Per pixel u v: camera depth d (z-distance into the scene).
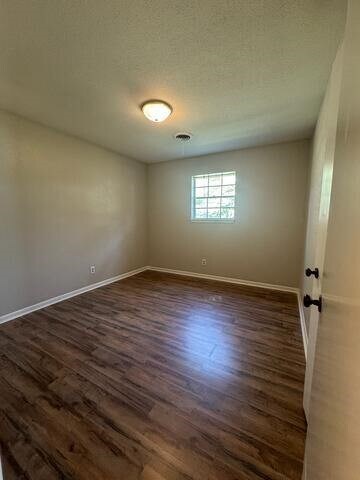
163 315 2.71
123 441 1.22
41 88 1.99
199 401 1.48
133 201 4.41
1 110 2.40
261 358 1.92
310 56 1.56
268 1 1.19
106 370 1.76
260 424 1.32
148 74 1.79
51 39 1.44
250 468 1.10
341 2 1.17
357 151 0.48
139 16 1.27
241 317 2.66
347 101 0.62
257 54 1.56
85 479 1.05
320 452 0.68
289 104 2.23
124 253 4.27
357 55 0.53
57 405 1.44
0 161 2.43
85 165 3.38
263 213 3.67
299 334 2.29
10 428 1.29
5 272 2.54
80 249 3.40
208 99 2.15
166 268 4.73
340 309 0.57
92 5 1.21
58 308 2.89
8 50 1.53
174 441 1.22
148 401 1.48
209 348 2.05
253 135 3.11
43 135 2.81
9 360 1.88
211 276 4.23
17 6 1.22
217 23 1.31
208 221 4.15
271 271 3.69
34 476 1.06
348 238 0.52
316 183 2.14
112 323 2.51
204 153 3.97
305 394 1.38
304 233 3.23
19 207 2.62
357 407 0.40
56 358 1.90
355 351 0.43
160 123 2.71
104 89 2.00
